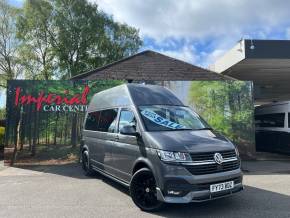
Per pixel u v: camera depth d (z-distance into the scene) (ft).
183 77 51.31
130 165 23.20
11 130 41.63
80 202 23.93
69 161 41.73
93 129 31.73
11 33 119.44
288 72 66.85
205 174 19.51
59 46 116.16
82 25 114.21
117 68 50.85
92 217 20.48
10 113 41.73
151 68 51.52
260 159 47.62
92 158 31.63
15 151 41.50
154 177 20.30
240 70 64.13
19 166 40.57
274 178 32.04
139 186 21.89
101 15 119.55
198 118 25.45
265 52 52.49
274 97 109.81
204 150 19.79
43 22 114.83
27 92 41.96
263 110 56.18
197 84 44.06
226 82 43.88
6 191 27.73
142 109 24.08
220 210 21.38
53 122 41.88
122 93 26.86
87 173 33.47
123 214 20.90
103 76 50.03
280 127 50.44
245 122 43.57
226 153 20.62
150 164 20.71
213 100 43.78
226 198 24.22
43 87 42.09
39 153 41.63
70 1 114.11
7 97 41.81
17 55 119.96
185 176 19.11
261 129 56.34
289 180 30.99
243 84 43.75
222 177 19.88
